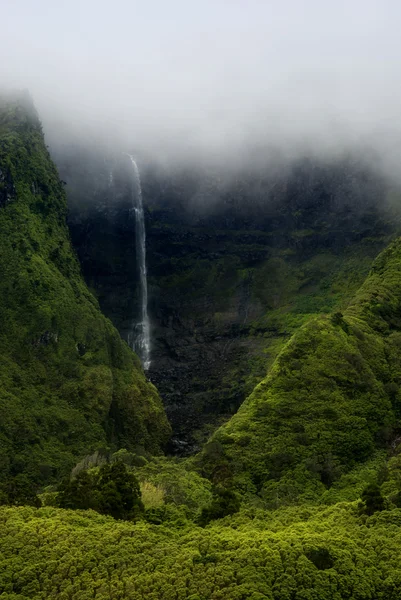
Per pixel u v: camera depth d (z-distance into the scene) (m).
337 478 62.06
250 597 31.75
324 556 35.22
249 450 66.38
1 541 37.28
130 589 33.06
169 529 41.69
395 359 81.62
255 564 34.19
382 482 54.41
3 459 87.31
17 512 41.66
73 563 35.44
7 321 107.12
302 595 32.66
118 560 35.66
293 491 59.06
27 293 110.81
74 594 33.22
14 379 100.12
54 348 108.19
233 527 42.78
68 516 41.19
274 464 64.19
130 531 38.91
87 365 109.81
